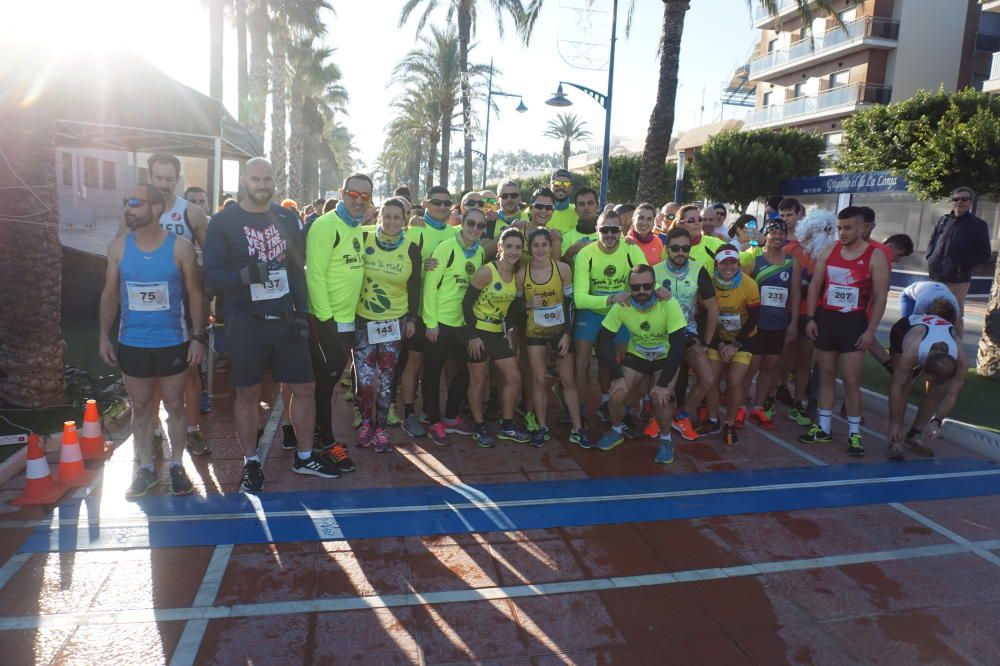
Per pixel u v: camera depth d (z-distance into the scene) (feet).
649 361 16.17
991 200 58.44
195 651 8.84
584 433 17.15
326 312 14.39
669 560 11.59
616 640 9.36
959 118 57.93
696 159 85.05
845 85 100.42
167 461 15.14
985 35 97.19
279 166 78.84
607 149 58.59
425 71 100.37
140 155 55.93
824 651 9.23
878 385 23.24
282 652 8.89
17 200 16.30
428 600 10.18
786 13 108.78
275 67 77.97
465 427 17.67
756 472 15.70
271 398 20.35
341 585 10.50
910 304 17.63
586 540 12.21
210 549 11.42
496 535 12.28
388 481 14.51
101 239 38.37
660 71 39.60
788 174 78.59
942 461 16.66
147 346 12.71
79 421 16.37
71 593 10.02
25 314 16.75
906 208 68.18
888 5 94.73
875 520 13.32
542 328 16.19
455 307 16.37
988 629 9.83
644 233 17.54
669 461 16.08
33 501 12.76
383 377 15.92
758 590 10.71
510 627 9.59
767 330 18.11
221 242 12.72
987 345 23.56
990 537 12.69
